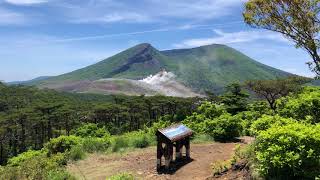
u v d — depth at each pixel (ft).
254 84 183.01
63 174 46.60
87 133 134.62
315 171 29.25
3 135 306.14
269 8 52.90
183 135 49.70
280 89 179.42
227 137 66.90
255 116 104.27
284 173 30.66
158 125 89.20
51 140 76.84
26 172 51.11
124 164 53.11
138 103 360.89
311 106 40.55
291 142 30.14
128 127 320.91
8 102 508.53
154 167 49.44
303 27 51.44
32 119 327.88
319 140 29.48
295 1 50.72
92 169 52.42
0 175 51.13
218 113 82.58
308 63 52.54
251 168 35.12
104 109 346.74
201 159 50.37
